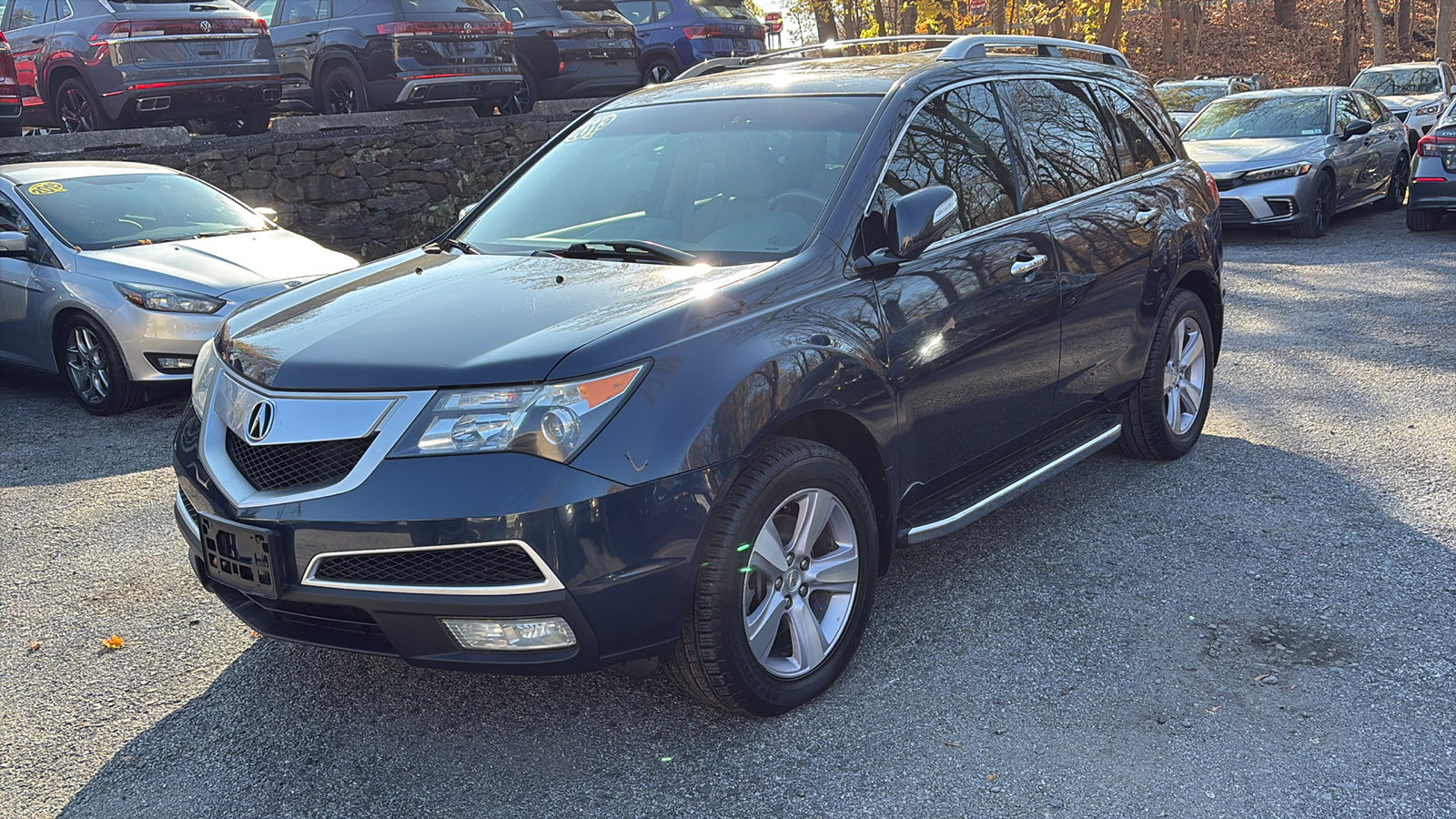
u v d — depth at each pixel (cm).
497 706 331
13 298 721
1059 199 439
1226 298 909
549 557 269
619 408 277
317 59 1264
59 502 533
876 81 399
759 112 401
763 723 315
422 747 312
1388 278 955
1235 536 434
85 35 1049
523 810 281
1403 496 468
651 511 276
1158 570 407
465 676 350
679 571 282
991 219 399
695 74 497
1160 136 531
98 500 535
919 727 310
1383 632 353
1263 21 4450
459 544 268
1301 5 4584
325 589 283
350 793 292
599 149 424
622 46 1533
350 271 389
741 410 290
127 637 387
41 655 375
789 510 318
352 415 282
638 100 452
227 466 305
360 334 306
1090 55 525
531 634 279
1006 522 459
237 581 297
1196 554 419
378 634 291
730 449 287
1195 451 539
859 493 331
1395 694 316
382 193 1135
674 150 399
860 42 478
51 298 697
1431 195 1170
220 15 1099
